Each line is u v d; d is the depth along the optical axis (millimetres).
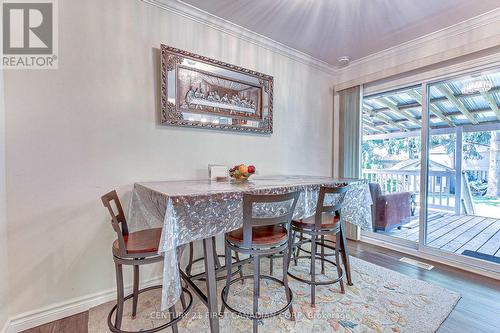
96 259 1780
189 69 2156
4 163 1446
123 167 1881
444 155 3377
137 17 1920
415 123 3498
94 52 1741
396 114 3705
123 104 1870
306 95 3256
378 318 1623
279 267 2447
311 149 3346
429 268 2432
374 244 3180
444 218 3512
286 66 3000
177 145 2150
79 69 1688
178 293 1238
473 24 2279
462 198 3293
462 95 2787
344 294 1925
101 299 1803
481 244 2865
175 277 1233
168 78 2037
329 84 3574
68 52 1646
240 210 1582
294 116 3119
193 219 1372
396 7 2094
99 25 1759
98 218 1781
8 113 1469
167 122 2043
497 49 2188
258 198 1366
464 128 3119
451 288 2029
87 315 1667
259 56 2717
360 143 3285
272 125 2812
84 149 1719
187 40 2176
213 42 2346
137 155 1943
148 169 1999
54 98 1606
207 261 1434
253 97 2621
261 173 2783
